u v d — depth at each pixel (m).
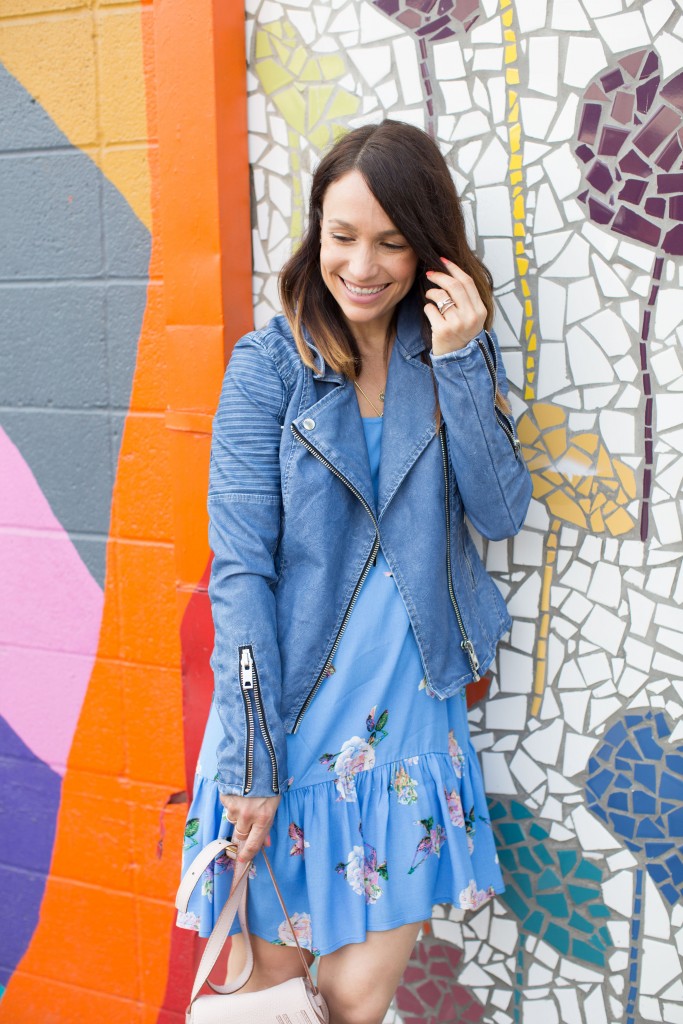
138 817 2.05
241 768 1.35
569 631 1.76
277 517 1.46
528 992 1.87
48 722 2.11
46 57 1.82
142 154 1.78
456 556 1.54
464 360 1.39
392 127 1.36
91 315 1.90
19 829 2.18
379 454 1.51
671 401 1.64
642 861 1.78
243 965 1.58
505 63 1.62
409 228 1.34
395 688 1.46
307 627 1.43
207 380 1.78
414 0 1.64
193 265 1.74
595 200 1.62
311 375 1.47
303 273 1.49
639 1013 1.81
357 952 1.46
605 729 1.77
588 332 1.66
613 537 1.71
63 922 2.16
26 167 1.89
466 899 1.48
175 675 1.97
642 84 1.56
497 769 1.84
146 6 1.72
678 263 1.60
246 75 1.76
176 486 1.85
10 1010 2.20
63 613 2.05
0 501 2.06
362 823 1.45
